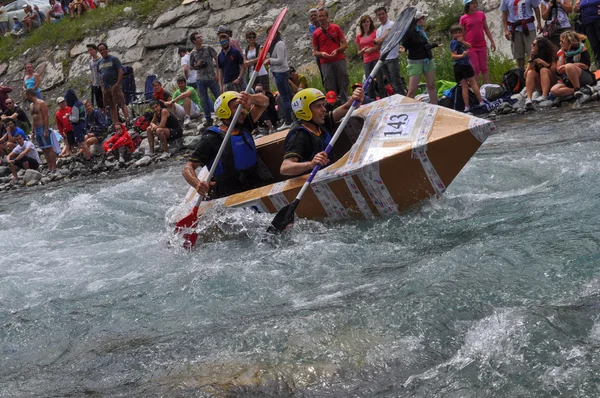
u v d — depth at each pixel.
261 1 20.41
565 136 8.74
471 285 4.47
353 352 3.94
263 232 6.30
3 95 18.98
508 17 12.48
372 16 17.69
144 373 4.11
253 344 4.21
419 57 11.62
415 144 5.86
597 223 5.18
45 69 24.14
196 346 4.32
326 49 12.26
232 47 13.36
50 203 10.87
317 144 6.39
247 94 6.52
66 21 25.17
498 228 5.54
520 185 6.80
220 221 6.41
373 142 6.09
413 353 3.84
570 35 11.05
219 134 6.71
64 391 4.05
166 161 14.27
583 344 3.60
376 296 4.62
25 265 6.88
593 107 10.34
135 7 23.31
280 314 4.63
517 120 10.67
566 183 6.45
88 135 16.27
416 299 4.41
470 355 3.71
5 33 27.75
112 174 14.20
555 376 3.39
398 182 6.00
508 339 3.75
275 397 3.63
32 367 4.49
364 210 6.19
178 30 21.31
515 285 4.39
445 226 5.86
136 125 16.02
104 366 4.30
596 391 3.24
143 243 7.13
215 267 5.80
